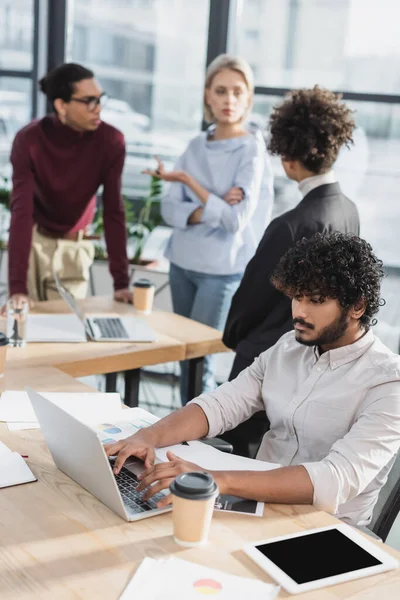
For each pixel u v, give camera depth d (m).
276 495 1.57
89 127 3.19
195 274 3.34
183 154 3.43
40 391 2.17
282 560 1.35
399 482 1.73
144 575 1.28
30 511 1.50
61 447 1.60
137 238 4.48
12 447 1.80
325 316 1.67
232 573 1.31
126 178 4.71
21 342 2.62
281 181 4.29
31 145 3.21
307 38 4.12
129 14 4.53
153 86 4.57
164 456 1.74
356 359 1.75
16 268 3.15
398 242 4.15
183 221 3.31
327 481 1.58
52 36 4.72
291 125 2.32
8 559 1.33
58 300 3.21
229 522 1.50
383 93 4.00
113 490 1.46
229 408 1.93
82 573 1.29
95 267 4.43
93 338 2.72
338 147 2.32
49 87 3.16
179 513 1.38
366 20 3.97
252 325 2.42
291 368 1.88
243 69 3.21
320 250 1.66
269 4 4.16
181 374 3.37
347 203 2.41
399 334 4.21
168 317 3.09
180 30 4.43
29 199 3.22
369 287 1.67
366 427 1.64
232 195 3.19
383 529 1.74
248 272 2.37
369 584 1.30
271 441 1.91
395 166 4.07
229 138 3.30
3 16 4.73
